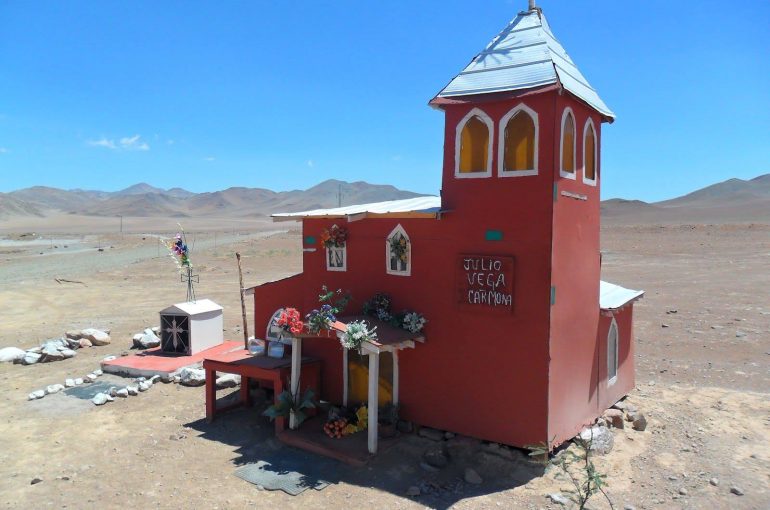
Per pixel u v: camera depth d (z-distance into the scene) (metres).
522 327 8.66
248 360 10.70
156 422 10.51
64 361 14.77
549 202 8.43
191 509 7.44
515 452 8.74
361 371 10.58
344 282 10.73
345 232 10.59
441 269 9.44
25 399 11.77
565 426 9.00
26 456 9.05
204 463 8.80
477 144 9.15
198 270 37.44
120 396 11.84
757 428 10.09
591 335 10.01
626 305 11.26
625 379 11.74
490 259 8.88
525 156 8.73
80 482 8.16
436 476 8.38
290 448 9.34
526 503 7.58
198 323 14.59
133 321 20.50
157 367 13.27
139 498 7.71
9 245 66.00
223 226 144.75
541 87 8.49
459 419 9.28
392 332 9.30
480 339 9.05
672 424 10.34
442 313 9.44
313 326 9.14
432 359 9.55
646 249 43.41
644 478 8.32
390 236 9.99
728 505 7.54
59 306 24.36
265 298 12.28
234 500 7.66
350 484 8.13
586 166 9.95
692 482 8.17
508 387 8.79
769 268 30.45
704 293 23.52
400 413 9.91
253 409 11.14
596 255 10.22
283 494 7.84
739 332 16.69
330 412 10.22
